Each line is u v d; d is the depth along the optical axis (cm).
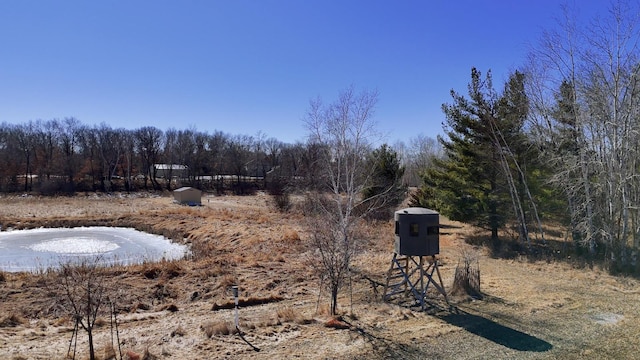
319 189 2714
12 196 6309
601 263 1625
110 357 739
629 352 786
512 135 2042
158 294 1353
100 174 7694
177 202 5541
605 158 1652
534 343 827
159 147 8881
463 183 2198
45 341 846
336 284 998
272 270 1614
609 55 1593
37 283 1461
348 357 743
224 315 1039
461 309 1045
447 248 2094
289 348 777
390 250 2023
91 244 2959
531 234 2450
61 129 8188
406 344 808
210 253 2397
